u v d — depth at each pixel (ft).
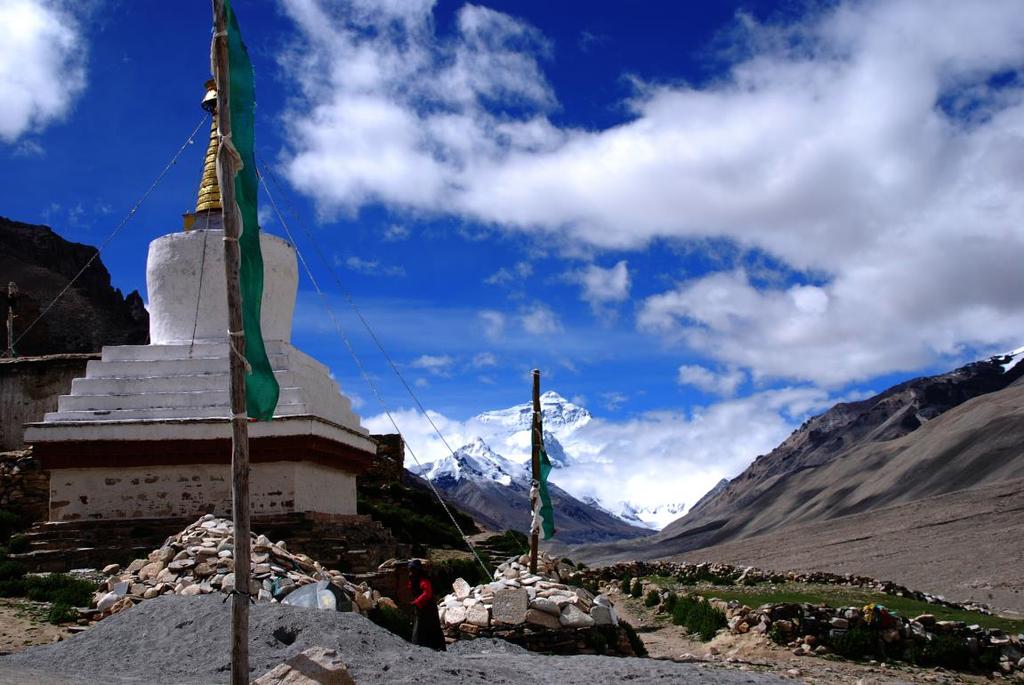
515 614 77.36
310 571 73.77
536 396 105.50
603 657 62.03
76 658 54.54
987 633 95.30
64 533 88.79
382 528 105.81
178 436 91.09
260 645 54.70
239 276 39.24
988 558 213.87
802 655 93.09
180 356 97.55
